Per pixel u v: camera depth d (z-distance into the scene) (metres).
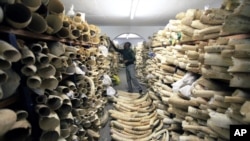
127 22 10.44
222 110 1.60
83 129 2.56
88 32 3.03
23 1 1.22
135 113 4.13
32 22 1.34
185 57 2.66
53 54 1.73
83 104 2.62
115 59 9.19
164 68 3.63
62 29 1.82
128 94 5.88
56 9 1.63
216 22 1.80
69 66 2.04
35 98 1.38
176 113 2.65
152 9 7.48
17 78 1.20
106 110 4.46
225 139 1.62
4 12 1.09
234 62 1.33
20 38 1.48
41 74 1.42
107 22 10.39
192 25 2.21
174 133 2.98
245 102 1.26
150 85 5.19
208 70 1.79
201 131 1.95
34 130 1.41
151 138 3.17
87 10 7.44
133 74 6.97
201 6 6.99
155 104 4.09
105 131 3.59
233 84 1.36
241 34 1.43
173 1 6.41
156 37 5.17
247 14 1.25
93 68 3.54
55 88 1.61
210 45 1.75
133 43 21.95
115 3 6.54
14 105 1.34
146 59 8.27
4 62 1.03
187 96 2.33
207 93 1.82
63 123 1.73
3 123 0.90
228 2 1.45
